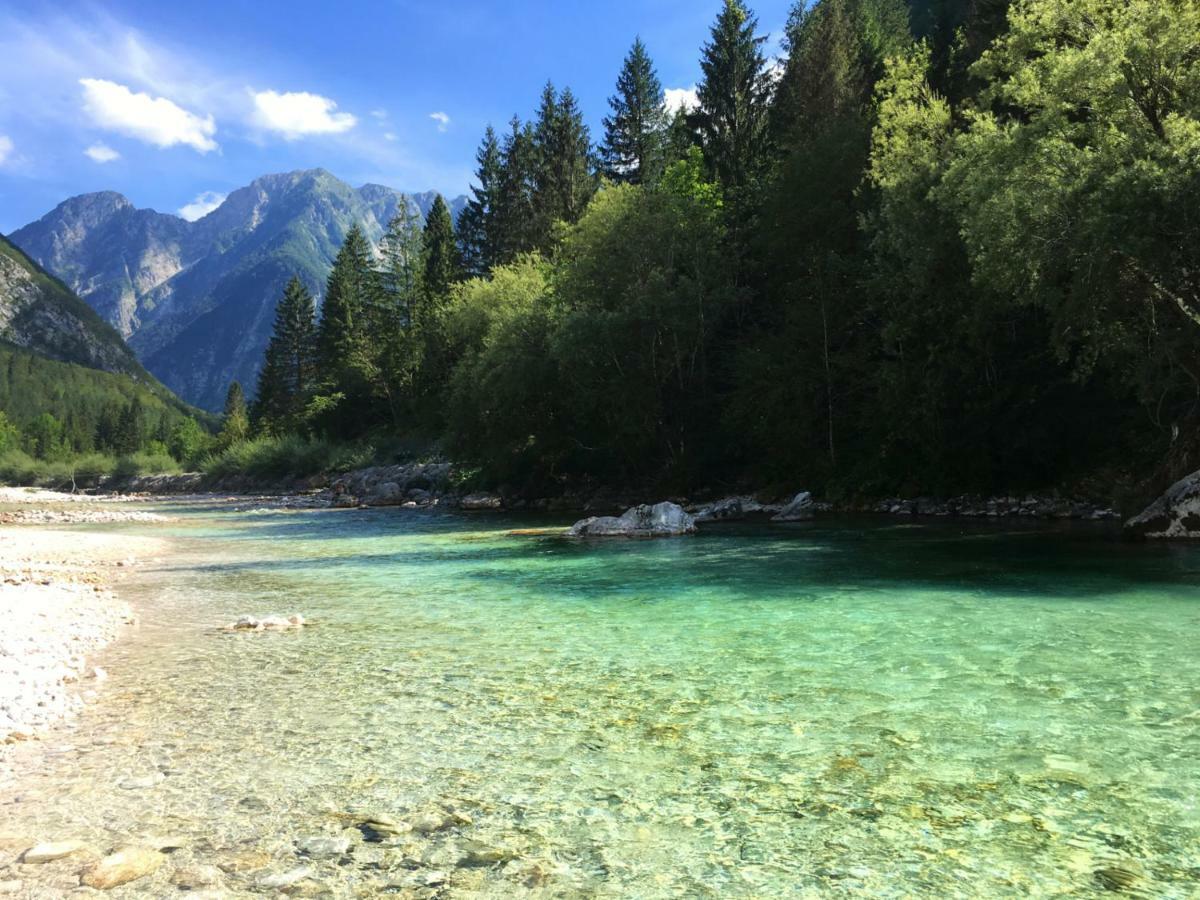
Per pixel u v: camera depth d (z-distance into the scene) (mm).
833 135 37344
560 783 5211
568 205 68625
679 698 7172
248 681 8227
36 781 5430
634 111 63938
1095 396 25953
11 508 61188
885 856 4066
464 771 5477
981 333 25750
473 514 38625
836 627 10109
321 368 97750
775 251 38656
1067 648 8562
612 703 7074
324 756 5852
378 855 4195
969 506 27062
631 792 5027
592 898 3678
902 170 28453
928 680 7477
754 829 4434
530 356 40062
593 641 9789
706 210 40844
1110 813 4512
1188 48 17812
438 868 4023
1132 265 17609
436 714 6879
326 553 22688
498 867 4027
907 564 15742
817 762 5461
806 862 4023
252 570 19125
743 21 55656
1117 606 10836
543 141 71875
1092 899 3572
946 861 3990
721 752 5723
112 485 108562
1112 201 16453
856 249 35344
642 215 38781
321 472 73062
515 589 14391
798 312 34875
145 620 12344
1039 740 5750
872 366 31469
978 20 37844
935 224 26562
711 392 38375
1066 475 26016
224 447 108000
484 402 42375
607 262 39344
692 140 58312
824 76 47375
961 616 10484
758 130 55281
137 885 3873
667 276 38344
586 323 36438
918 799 4781
